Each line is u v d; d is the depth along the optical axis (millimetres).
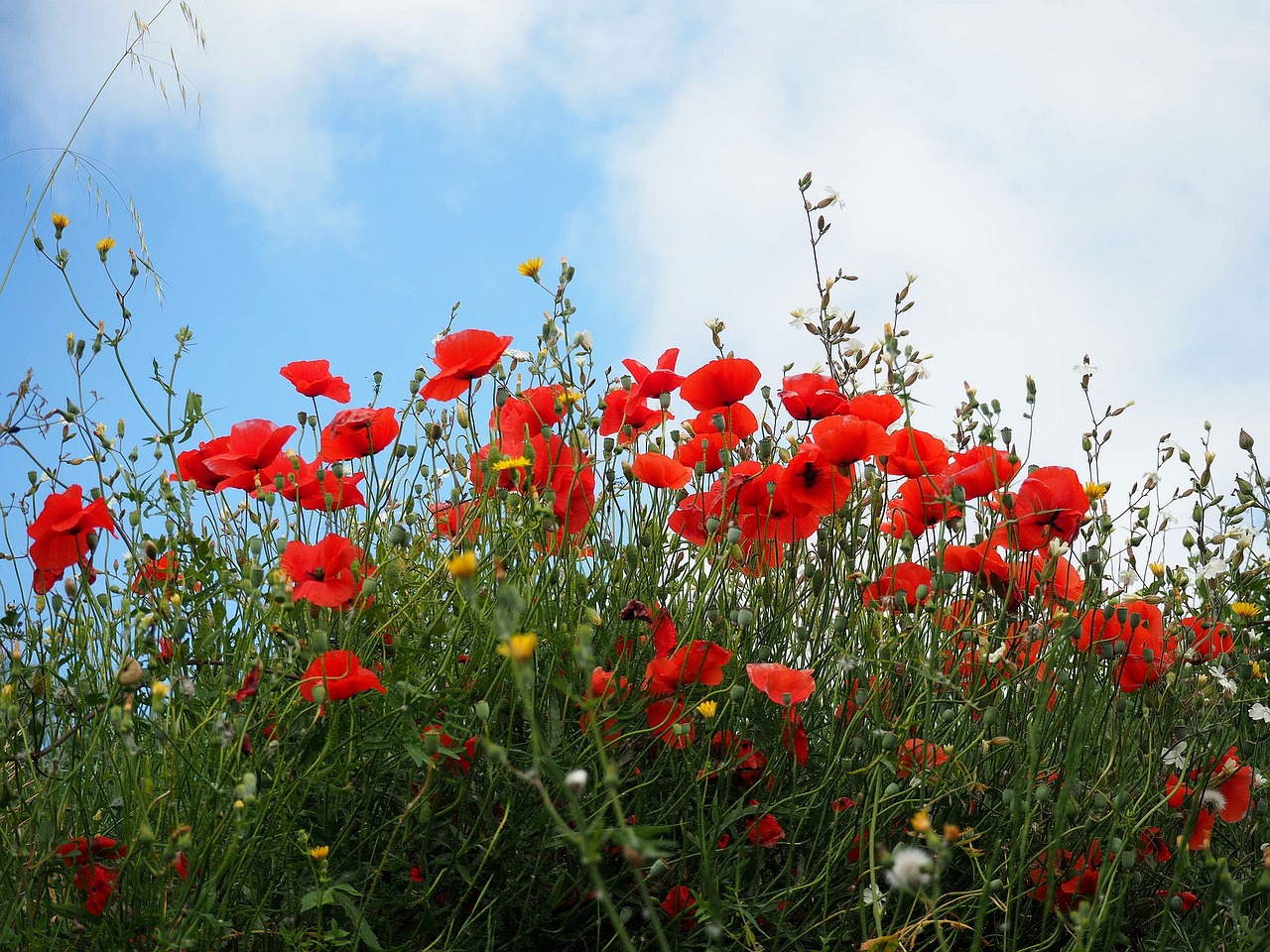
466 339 1479
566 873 1345
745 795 1367
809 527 1496
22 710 1366
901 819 1411
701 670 1365
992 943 1393
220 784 1217
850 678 1434
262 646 1399
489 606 1351
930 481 1430
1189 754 1390
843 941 1354
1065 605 1457
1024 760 1420
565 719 1372
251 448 1460
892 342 1455
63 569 1407
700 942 1329
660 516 1525
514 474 1421
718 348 1632
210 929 1234
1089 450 1560
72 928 1289
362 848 1343
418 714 1321
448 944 1297
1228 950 1321
